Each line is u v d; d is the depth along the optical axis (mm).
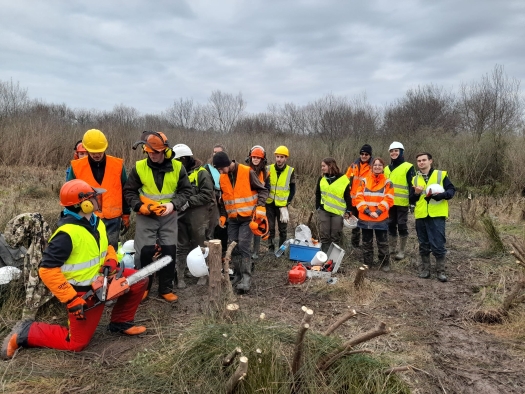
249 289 5219
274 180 6930
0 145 13891
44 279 3148
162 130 17531
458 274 6090
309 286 5301
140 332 3896
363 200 6176
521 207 9969
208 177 5230
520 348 3887
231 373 2953
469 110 16656
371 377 2992
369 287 5223
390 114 20703
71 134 15430
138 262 4570
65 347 3516
